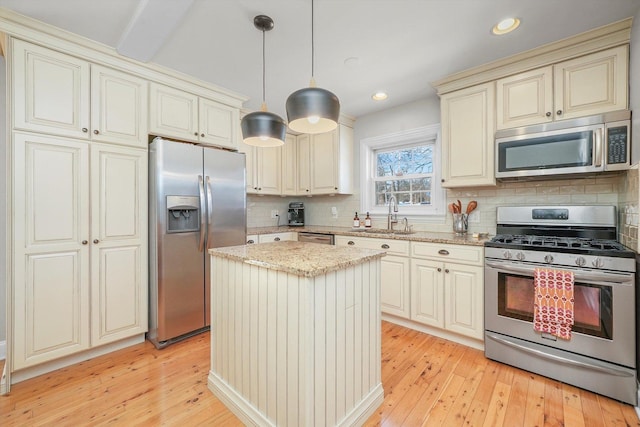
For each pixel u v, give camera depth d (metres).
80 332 2.02
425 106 3.12
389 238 2.73
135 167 2.27
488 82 2.42
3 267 2.12
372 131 3.56
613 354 1.66
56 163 1.91
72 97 1.97
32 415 1.55
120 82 2.20
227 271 1.65
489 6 1.69
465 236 2.62
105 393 1.73
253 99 3.12
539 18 1.79
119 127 2.19
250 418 1.48
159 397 1.71
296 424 1.27
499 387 1.78
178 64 2.34
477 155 2.48
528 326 1.93
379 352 1.67
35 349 1.84
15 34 1.76
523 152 2.21
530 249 1.92
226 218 2.68
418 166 3.33
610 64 1.91
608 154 1.88
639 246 1.58
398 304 2.67
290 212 4.24
